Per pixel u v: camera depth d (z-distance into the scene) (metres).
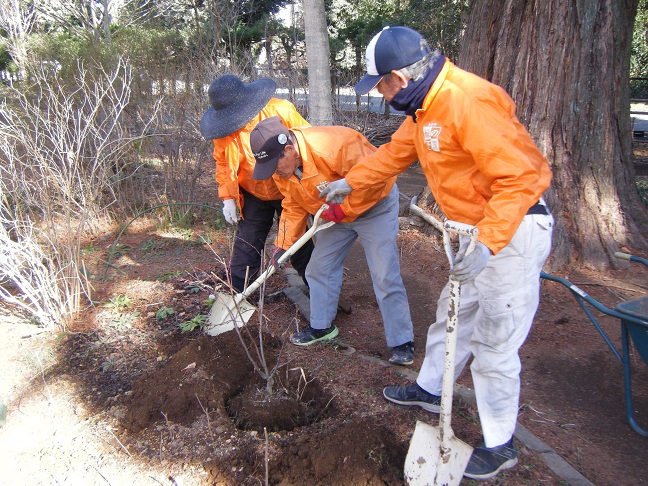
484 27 5.34
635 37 18.92
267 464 2.50
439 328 2.86
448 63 2.33
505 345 2.44
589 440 2.87
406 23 13.08
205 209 6.66
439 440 2.31
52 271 4.04
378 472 2.52
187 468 2.67
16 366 3.63
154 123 6.43
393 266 3.37
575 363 3.60
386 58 2.31
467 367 3.51
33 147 4.60
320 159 3.15
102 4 12.95
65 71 6.68
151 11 13.65
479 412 2.55
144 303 4.46
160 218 6.32
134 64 6.57
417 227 5.90
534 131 5.07
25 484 2.66
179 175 6.49
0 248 3.88
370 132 11.31
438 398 2.93
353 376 3.36
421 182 8.73
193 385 3.18
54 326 4.07
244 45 14.56
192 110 6.63
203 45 7.78
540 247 2.37
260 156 3.05
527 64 5.02
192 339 3.87
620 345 3.79
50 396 3.31
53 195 4.92
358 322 4.20
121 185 6.57
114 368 3.57
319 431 2.85
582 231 4.93
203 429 2.90
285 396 3.16
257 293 4.47
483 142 2.15
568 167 5.02
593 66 4.89
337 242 3.51
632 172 5.28
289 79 9.99
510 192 2.12
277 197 3.98
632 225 5.04
